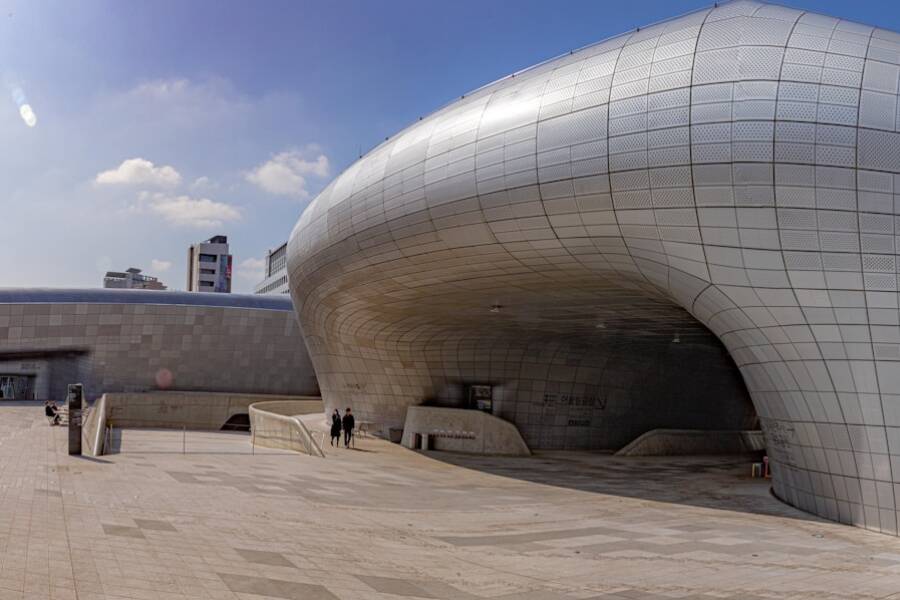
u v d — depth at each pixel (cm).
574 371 3027
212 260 13212
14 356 4975
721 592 798
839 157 1291
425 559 931
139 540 924
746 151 1342
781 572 919
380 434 3281
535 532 1175
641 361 3192
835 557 1038
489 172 1689
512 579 836
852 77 1301
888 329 1309
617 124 1481
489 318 2581
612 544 1078
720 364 3441
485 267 1930
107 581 727
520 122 1645
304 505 1329
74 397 2009
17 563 774
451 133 1816
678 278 1572
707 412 3675
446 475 2034
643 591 793
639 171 1455
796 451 1503
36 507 1120
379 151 2186
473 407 3066
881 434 1317
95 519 1051
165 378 5150
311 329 3406
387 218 2014
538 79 1695
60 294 5044
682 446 3025
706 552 1036
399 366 3120
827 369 1378
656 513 1441
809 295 1366
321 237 2484
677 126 1407
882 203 1280
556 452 2922
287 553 912
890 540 1214
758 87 1347
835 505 1393
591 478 2072
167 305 5156
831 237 1318
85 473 1595
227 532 1023
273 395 5069
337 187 2412
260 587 743
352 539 1041
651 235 1518
